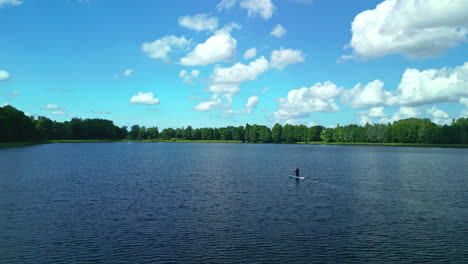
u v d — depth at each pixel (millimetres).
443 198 39469
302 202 36062
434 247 22312
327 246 22188
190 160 94938
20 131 179375
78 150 143000
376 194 41688
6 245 21734
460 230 26281
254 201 36250
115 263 18984
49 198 36750
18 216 28938
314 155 124875
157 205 33656
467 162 92688
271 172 64750
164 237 23547
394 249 21844
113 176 56188
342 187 46906
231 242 22641
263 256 20297
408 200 38094
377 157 113688
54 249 21078
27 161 82688
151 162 86500
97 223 26922
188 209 31984
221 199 37094
